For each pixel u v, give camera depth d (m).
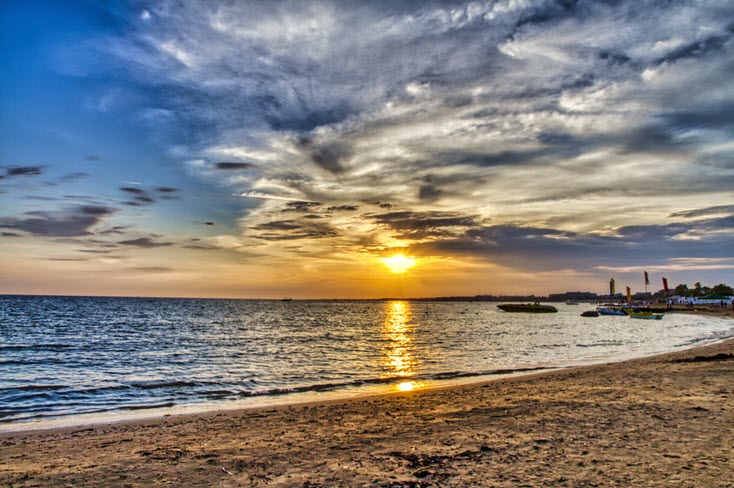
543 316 122.81
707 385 14.34
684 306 148.88
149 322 77.94
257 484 6.77
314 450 8.75
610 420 10.16
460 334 57.09
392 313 151.38
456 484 6.37
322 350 37.50
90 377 23.14
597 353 33.88
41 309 113.88
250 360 30.67
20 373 24.62
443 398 15.14
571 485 6.12
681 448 7.67
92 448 9.80
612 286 141.00
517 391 15.73
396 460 7.75
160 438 10.71
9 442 10.73
